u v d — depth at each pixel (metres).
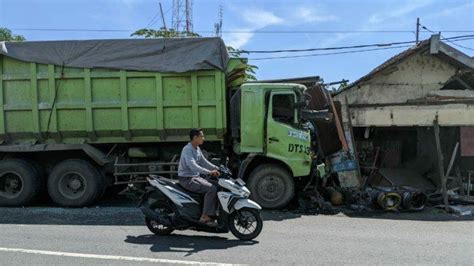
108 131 10.93
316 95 11.45
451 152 14.30
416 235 7.89
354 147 13.76
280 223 8.91
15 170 10.84
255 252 6.48
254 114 10.44
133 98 10.81
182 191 7.36
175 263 5.88
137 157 11.38
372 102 15.07
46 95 10.88
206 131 10.82
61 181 10.82
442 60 15.03
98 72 10.79
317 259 6.13
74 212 9.98
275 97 10.56
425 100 13.49
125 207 10.84
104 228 8.22
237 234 7.25
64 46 10.79
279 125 10.42
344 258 6.20
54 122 10.90
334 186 11.52
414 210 10.72
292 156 10.40
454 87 15.47
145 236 7.53
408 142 15.38
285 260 6.07
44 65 10.82
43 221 8.92
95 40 10.77
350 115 14.00
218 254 6.35
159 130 10.81
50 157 11.34
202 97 10.73
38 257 6.16
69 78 10.82
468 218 9.90
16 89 10.93
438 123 13.09
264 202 10.47
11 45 10.78
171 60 10.66
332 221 9.23
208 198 7.24
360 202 11.05
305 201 10.84
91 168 10.83
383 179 13.92
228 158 11.21
